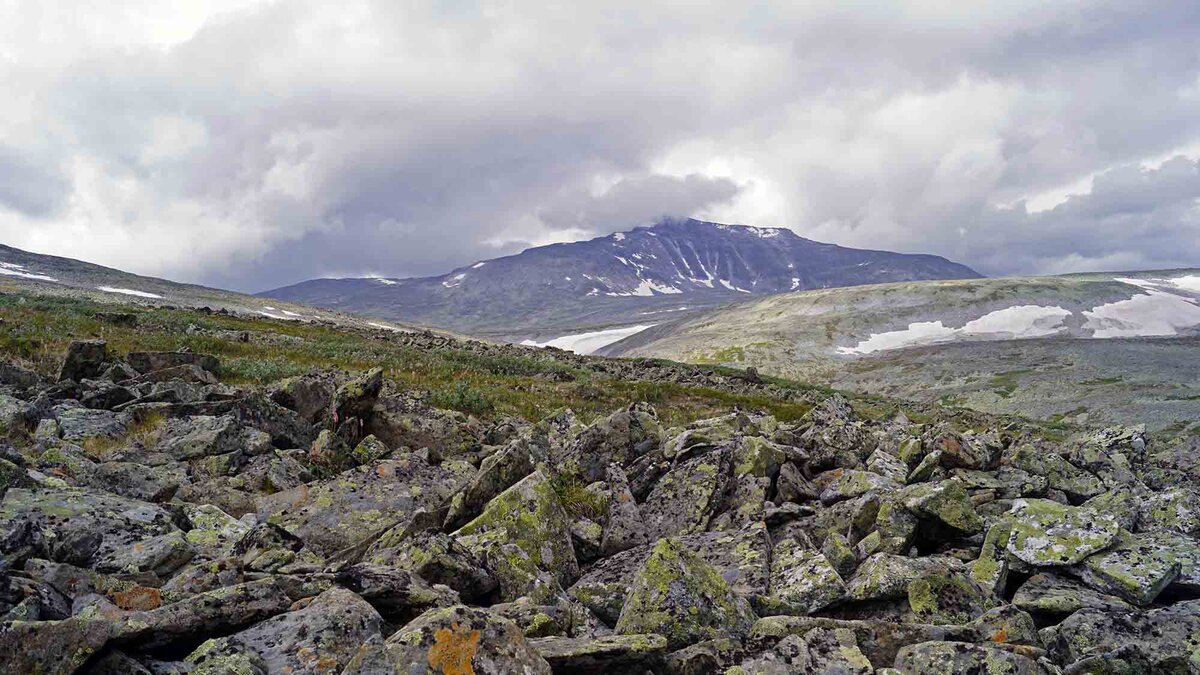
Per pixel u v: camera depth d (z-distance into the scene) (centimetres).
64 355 2402
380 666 475
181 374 2250
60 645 486
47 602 592
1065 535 940
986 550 960
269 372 2827
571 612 777
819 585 830
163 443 1462
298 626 596
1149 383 13875
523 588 821
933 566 852
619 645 606
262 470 1383
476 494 1073
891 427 1775
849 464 1505
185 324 4922
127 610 655
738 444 1323
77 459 1211
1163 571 854
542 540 954
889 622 706
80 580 689
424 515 1023
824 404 1833
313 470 1504
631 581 865
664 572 740
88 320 4269
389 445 1809
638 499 1298
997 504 1262
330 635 586
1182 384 13638
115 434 1502
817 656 651
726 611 727
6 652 466
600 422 1434
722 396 4941
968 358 19100
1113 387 13912
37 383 1895
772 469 1327
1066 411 12756
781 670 635
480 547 858
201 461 1397
